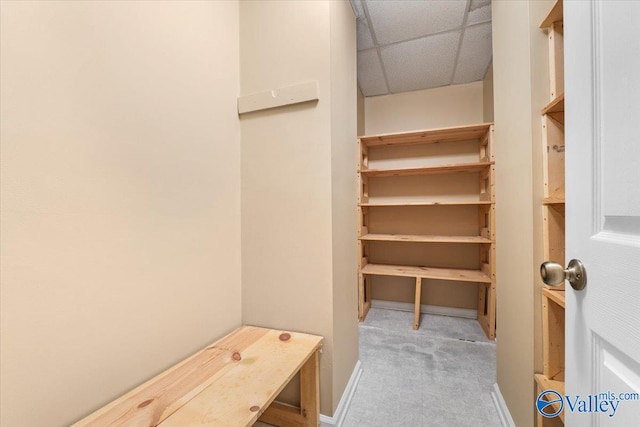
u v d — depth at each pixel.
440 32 1.96
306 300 1.26
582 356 0.57
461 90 2.69
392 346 2.02
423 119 2.80
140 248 0.89
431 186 2.73
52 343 0.67
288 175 1.29
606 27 0.50
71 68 0.71
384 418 1.30
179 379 0.90
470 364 1.76
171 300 1.00
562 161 0.96
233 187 1.33
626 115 0.46
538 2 1.00
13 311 0.61
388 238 2.46
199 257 1.12
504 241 1.31
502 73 1.32
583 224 0.57
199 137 1.13
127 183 0.85
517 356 1.13
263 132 1.33
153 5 0.94
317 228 1.24
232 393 0.83
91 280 0.76
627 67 0.45
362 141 2.65
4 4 0.60
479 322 2.46
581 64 0.58
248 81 1.36
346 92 1.49
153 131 0.94
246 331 1.29
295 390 1.26
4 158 0.60
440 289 2.69
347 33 1.53
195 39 1.12
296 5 1.27
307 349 1.10
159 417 0.73
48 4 0.67
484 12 1.75
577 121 0.59
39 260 0.65
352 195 1.61
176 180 1.03
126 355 0.84
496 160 1.43
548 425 0.94
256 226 1.35
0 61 0.59
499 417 1.29
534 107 1.00
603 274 0.51
